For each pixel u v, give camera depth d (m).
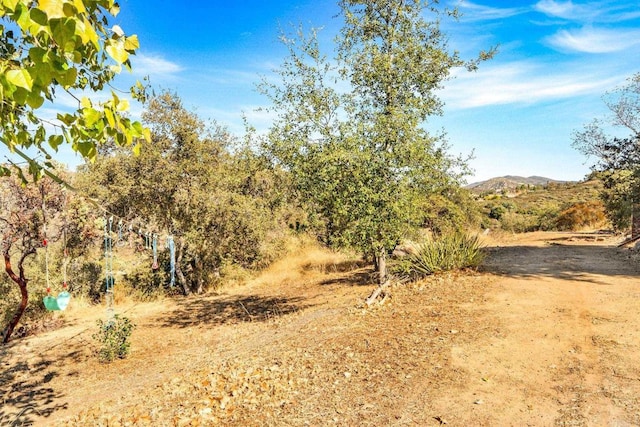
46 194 9.88
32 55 1.48
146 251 14.05
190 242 14.37
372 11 9.21
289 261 17.64
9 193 9.45
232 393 5.43
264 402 5.08
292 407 4.88
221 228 15.31
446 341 6.33
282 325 9.32
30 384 7.29
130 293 14.33
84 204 10.62
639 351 5.38
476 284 9.59
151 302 13.91
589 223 27.30
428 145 8.34
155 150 13.69
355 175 7.90
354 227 8.14
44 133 2.47
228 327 10.16
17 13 1.34
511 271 10.91
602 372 4.95
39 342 9.78
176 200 14.29
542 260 12.79
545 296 8.26
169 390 6.10
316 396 5.09
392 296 9.34
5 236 9.47
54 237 10.15
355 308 9.23
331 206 8.47
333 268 16.52
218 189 14.31
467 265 11.22
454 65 8.99
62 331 10.63
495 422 4.17
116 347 8.53
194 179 14.55
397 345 6.42
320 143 8.69
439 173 8.65
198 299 14.10
